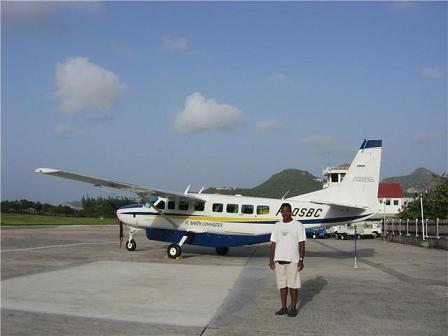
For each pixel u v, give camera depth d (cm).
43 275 1165
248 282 1117
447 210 3644
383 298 927
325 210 1752
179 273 1266
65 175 1652
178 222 1839
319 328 681
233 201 1791
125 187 1752
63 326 670
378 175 1756
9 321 694
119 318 725
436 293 995
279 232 784
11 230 3797
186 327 678
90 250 1975
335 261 1750
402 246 2861
